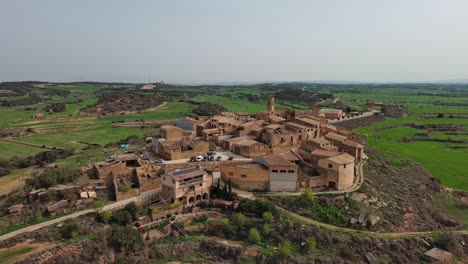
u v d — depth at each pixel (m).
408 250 86.19
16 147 175.62
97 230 83.75
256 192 102.88
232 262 80.56
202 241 85.50
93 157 140.88
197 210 96.62
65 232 80.00
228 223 89.25
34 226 83.19
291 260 79.50
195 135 153.25
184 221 91.69
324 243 85.38
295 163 112.94
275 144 128.38
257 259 80.56
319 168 108.25
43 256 72.88
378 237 88.12
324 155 109.69
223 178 108.81
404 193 114.31
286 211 94.94
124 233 81.81
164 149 123.56
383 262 81.88
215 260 81.38
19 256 72.31
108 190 101.62
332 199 98.56
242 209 94.62
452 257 85.25
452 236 90.19
